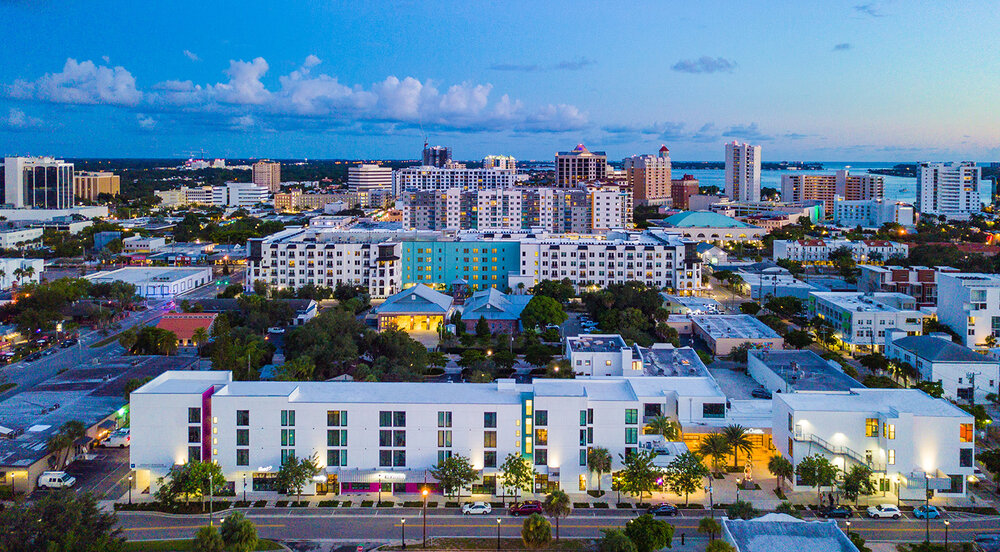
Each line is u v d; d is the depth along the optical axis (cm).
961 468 14912
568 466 15262
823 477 14525
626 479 14725
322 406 15100
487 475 15225
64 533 11369
